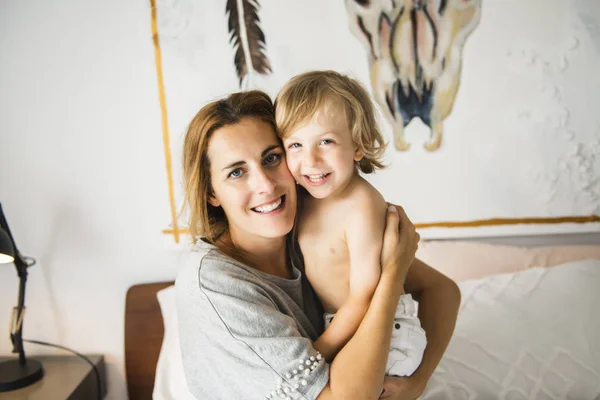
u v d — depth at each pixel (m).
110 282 1.67
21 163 1.60
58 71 1.57
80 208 1.63
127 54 1.57
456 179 1.66
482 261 1.61
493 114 1.62
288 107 0.78
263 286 0.82
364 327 0.75
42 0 1.54
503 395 1.15
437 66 1.59
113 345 1.71
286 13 1.56
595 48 1.59
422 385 0.87
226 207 0.83
